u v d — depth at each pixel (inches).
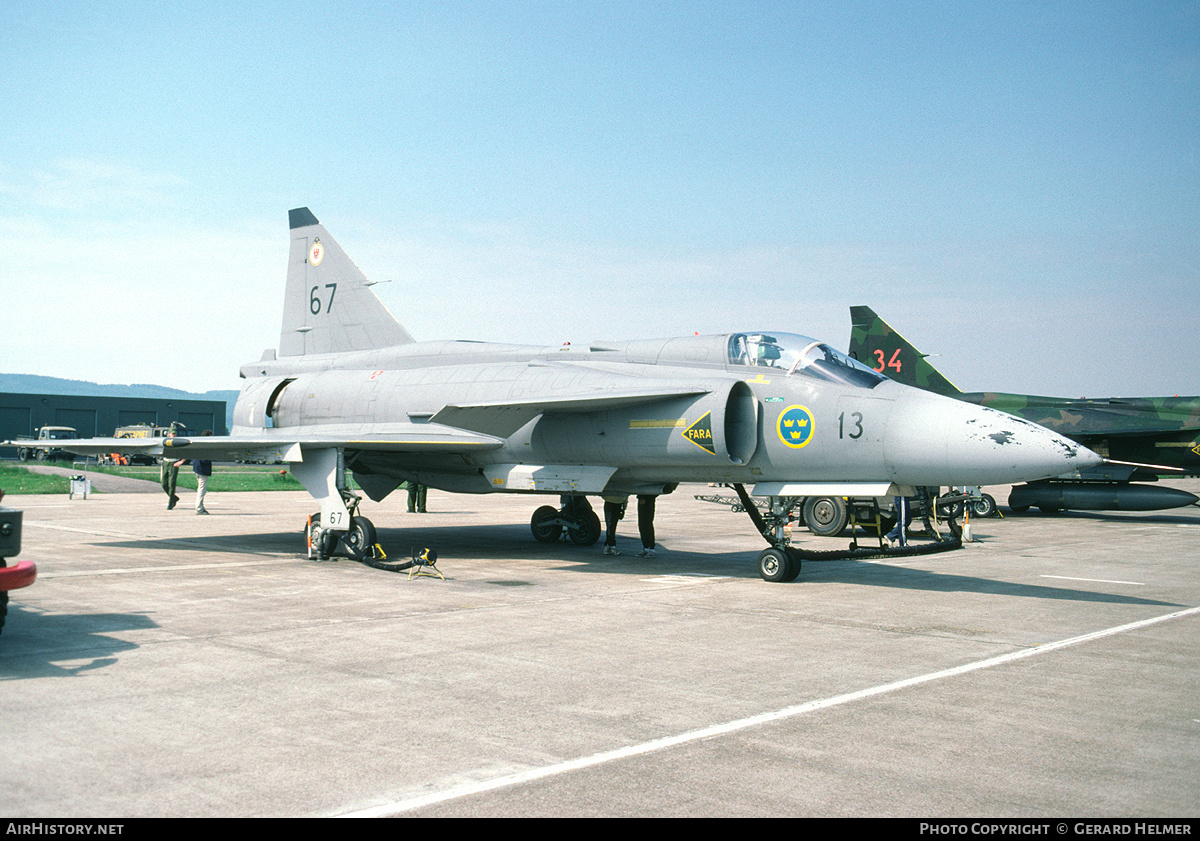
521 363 567.8
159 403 3486.7
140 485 1408.7
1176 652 289.4
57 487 1301.7
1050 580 459.8
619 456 485.1
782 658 275.7
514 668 258.1
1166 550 615.5
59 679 237.3
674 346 510.0
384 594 392.8
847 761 182.7
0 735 190.9
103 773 169.5
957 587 432.1
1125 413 967.6
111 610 343.6
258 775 169.9
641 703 223.5
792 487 453.4
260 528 716.7
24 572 245.9
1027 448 380.5
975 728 205.8
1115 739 198.8
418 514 927.0
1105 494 916.6
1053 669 264.8
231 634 300.4
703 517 923.4
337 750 184.9
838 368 451.8
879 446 416.8
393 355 648.4
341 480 511.8
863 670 261.3
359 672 250.5
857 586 434.3
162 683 235.1
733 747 190.5
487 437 534.0
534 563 515.5
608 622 331.9
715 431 442.9
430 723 204.2
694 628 322.3
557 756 183.3
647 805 158.1
